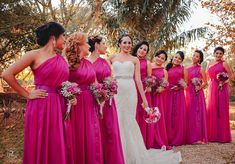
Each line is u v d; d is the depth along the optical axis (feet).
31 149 10.11
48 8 36.14
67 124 10.79
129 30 44.62
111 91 13.20
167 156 17.17
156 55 20.15
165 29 42.34
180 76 21.57
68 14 37.11
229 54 39.75
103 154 13.41
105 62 13.91
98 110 12.59
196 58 22.16
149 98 18.51
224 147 20.62
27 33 31.96
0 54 32.24
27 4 32.09
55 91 10.54
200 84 21.80
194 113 21.86
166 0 42.32
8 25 29.96
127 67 16.01
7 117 23.50
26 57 10.08
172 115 21.49
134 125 16.16
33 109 10.23
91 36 13.87
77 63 11.87
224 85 22.40
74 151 11.71
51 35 10.37
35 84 10.54
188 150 19.69
